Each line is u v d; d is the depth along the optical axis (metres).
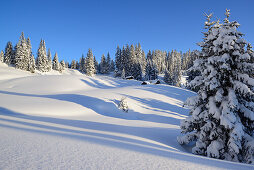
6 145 3.18
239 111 7.51
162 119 17.84
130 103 22.11
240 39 7.33
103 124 10.48
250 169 3.28
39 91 29.23
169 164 2.88
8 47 65.88
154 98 26.36
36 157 2.65
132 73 73.75
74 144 3.78
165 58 125.12
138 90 30.52
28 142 3.56
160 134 9.16
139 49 93.06
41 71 69.25
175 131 10.68
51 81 36.22
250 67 7.21
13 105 15.59
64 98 21.25
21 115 11.91
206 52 8.30
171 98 27.56
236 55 7.25
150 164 2.79
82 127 8.07
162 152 3.99
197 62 8.33
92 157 2.92
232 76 7.61
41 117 11.54
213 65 7.68
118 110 19.12
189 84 8.61
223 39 7.36
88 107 18.16
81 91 30.52
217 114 7.18
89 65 71.56
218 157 6.68
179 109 22.92
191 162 3.17
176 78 70.69
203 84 8.25
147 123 14.04
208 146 7.12
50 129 5.96
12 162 2.33
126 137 6.22
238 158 6.80
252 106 7.30
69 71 96.12
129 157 3.12
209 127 7.44
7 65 61.19
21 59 59.72
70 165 2.43
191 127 8.35
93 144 3.98
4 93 25.17
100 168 2.41
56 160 2.60
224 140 7.25
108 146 3.93
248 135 7.07
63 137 4.50
